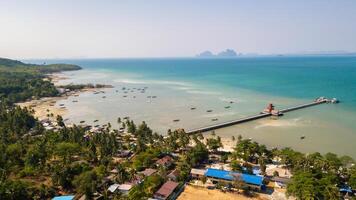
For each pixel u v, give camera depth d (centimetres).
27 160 12031
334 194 9206
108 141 14362
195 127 18838
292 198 10075
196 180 11556
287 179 11081
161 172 11412
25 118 18375
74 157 13412
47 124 19250
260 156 13025
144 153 13150
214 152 14188
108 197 10038
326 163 11225
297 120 19925
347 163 11681
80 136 15175
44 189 10069
